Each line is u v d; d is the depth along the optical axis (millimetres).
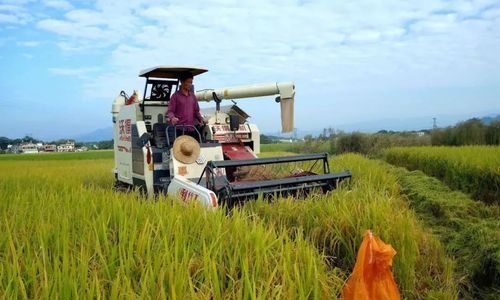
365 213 5051
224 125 9055
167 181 7488
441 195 8602
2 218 4996
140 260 3389
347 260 4816
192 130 8773
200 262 3564
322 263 3816
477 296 4680
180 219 4531
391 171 13094
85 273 2994
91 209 5215
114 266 3412
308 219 5383
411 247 4508
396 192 8820
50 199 6227
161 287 2826
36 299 2824
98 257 3646
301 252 3721
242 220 4527
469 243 5617
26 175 13719
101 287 3018
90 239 3957
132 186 9109
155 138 8242
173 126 8172
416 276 4602
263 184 6449
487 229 5621
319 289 3221
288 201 5898
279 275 3328
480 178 10648
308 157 7203
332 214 5262
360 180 8242
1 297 2828
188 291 2988
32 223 4645
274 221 5359
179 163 7395
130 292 2799
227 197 6195
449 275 4613
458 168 11469
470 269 5004
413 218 5781
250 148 9273
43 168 20641
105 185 11898
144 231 3889
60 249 3814
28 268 3256
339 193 6199
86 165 24547
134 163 8781
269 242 4023
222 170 7609
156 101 9141
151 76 8805
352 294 3129
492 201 10070
